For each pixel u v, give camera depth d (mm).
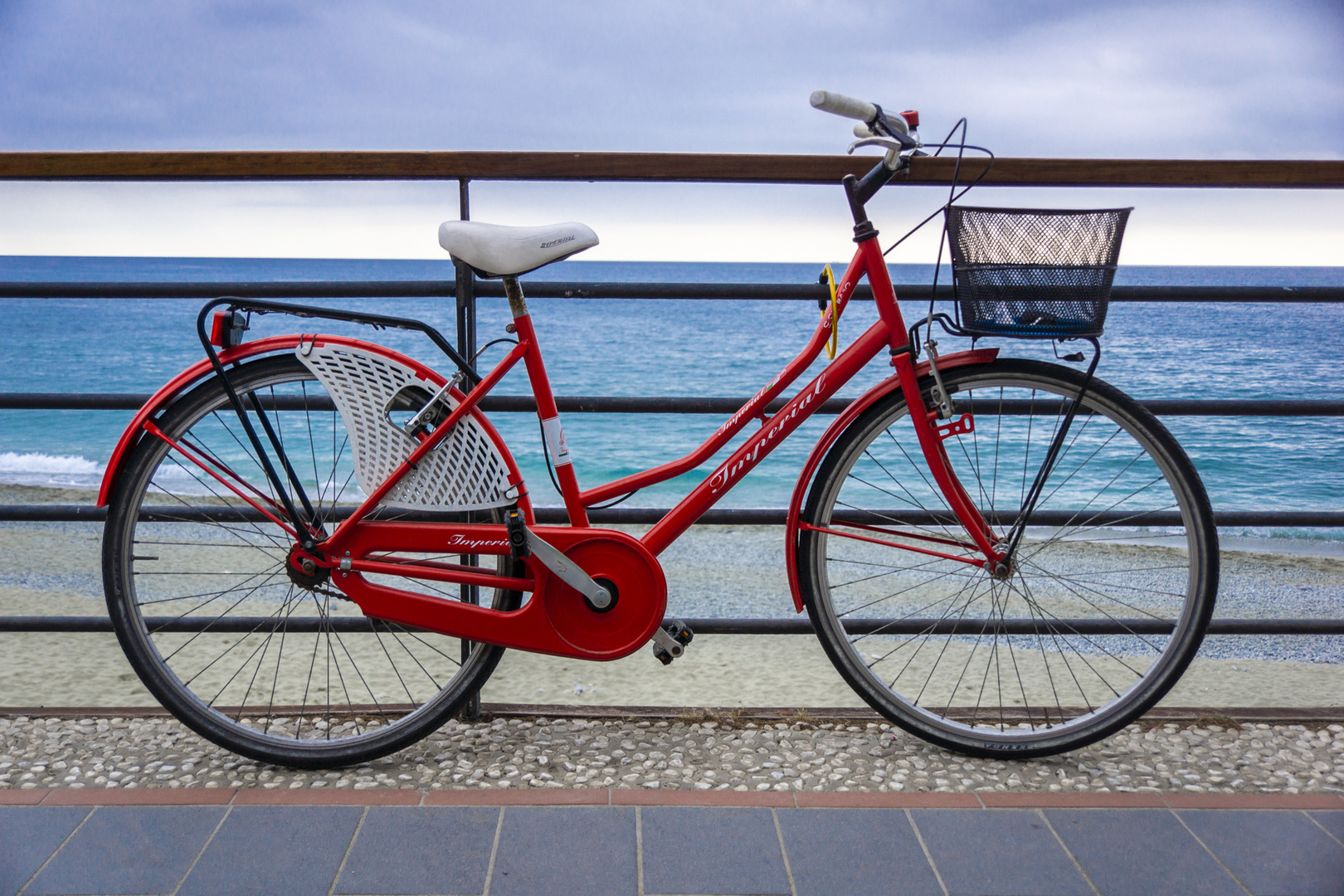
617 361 20344
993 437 7727
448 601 1785
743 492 9305
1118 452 7887
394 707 2072
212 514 1952
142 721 2055
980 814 1686
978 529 1881
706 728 2053
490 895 1442
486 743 1978
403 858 1533
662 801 1713
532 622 1786
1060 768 1895
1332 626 2148
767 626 2154
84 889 1445
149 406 1752
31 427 13789
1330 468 8820
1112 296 2127
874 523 2182
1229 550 6562
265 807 1675
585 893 1450
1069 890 1477
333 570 1776
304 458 6945
